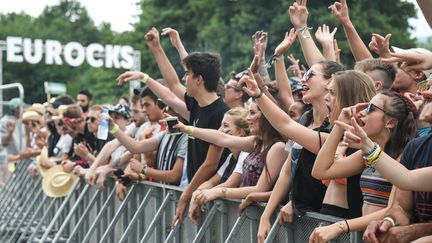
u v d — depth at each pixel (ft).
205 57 28.53
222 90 32.04
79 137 43.55
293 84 30.07
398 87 21.71
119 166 36.91
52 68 272.92
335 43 28.99
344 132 18.04
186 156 30.32
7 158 67.72
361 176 19.80
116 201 35.78
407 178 17.33
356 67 23.35
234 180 26.21
